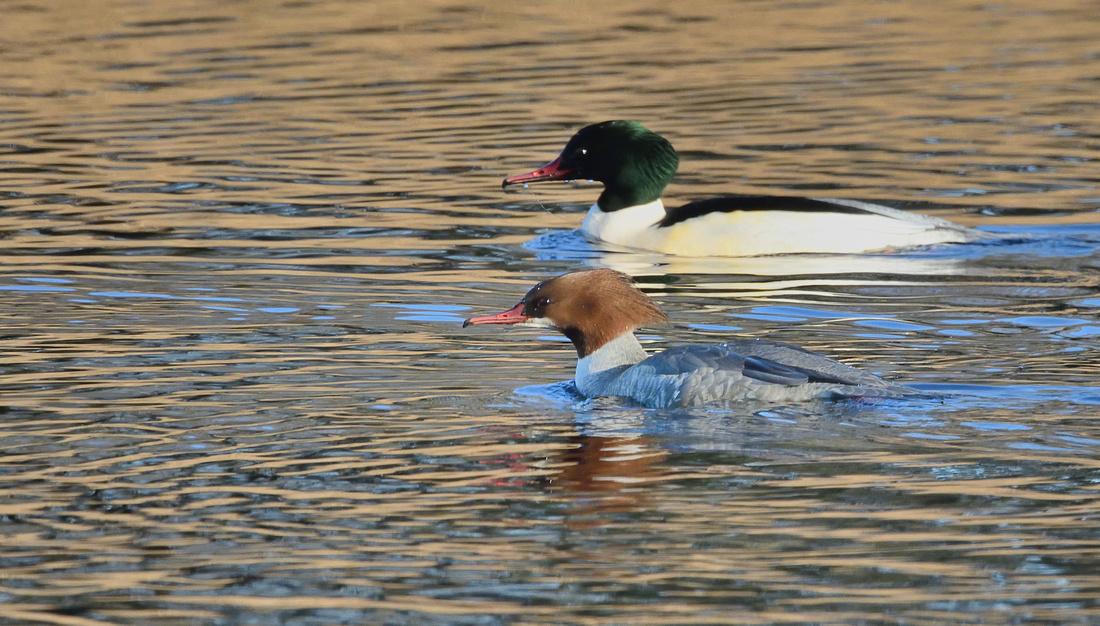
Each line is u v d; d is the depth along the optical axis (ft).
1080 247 58.13
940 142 75.77
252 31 106.11
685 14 112.16
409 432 36.42
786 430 35.99
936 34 104.22
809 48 99.66
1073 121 79.30
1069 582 27.07
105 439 35.78
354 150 76.18
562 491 32.07
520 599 26.99
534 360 43.83
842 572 27.68
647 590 27.20
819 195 66.69
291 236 60.90
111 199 67.21
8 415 37.73
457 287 53.21
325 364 42.91
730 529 29.73
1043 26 106.42
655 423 37.01
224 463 34.09
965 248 58.65
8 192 68.64
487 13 112.57
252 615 26.58
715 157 73.92
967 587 26.96
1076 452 33.83
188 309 49.67
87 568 28.48
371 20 110.11
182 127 81.41
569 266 57.52
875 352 43.39
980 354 42.88
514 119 81.82
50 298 51.13
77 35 104.88
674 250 60.64
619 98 86.02
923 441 34.86
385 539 29.66
